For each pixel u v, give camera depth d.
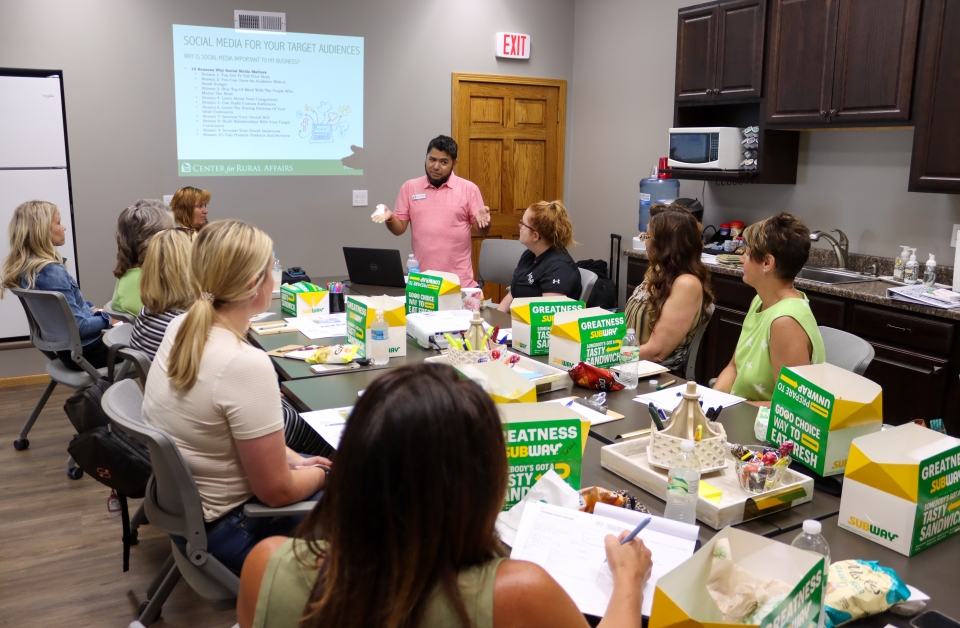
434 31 5.57
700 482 1.53
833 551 1.33
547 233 3.28
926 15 3.41
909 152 3.91
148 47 4.79
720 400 2.16
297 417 2.22
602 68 5.82
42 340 3.28
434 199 4.45
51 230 3.31
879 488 1.34
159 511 1.70
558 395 2.21
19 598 2.37
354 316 2.63
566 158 6.30
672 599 0.93
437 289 3.02
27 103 4.48
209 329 1.60
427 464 0.74
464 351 2.27
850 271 4.21
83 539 2.75
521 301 2.75
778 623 0.93
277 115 5.20
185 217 4.11
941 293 3.45
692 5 4.84
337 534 0.76
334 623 0.75
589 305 4.77
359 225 5.58
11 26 4.43
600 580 1.18
